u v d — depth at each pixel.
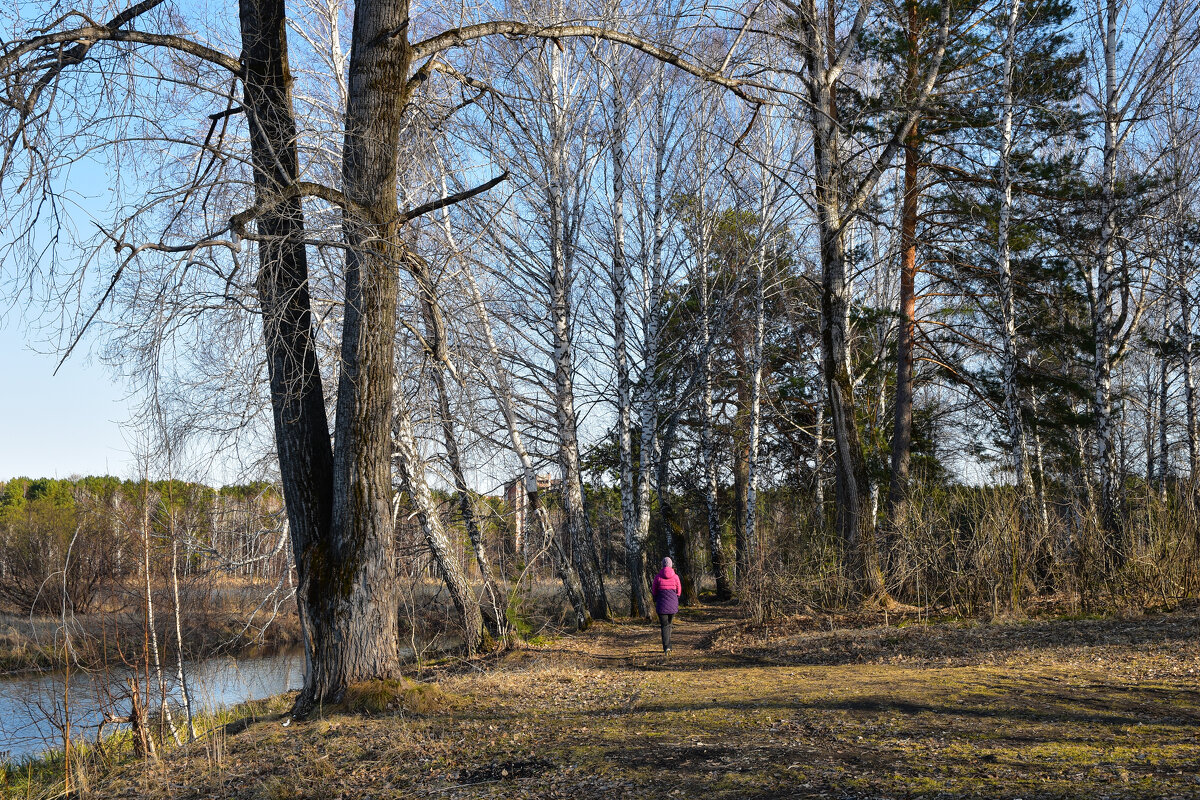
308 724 7.75
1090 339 19.06
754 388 23.05
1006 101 16.78
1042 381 19.41
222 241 6.89
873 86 20.75
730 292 23.38
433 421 12.07
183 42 8.19
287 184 8.60
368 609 8.18
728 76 11.37
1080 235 17.88
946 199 18.84
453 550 14.21
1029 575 14.44
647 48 10.28
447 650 15.97
